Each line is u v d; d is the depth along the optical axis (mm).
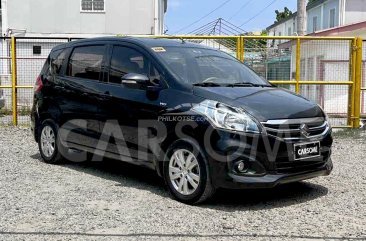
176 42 7258
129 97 6629
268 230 5062
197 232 4969
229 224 5230
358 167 8328
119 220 5312
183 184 5949
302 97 6645
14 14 24859
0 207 5750
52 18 25109
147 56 6723
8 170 7820
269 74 13875
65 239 4727
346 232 5035
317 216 5570
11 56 13578
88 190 6586
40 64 14961
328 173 6324
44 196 6250
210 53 7332
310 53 13445
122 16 25391
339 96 13289
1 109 14594
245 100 5898
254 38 12469
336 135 11906
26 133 11977
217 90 6086
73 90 7629
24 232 4914
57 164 8328
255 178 5578
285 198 6324
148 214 5535
